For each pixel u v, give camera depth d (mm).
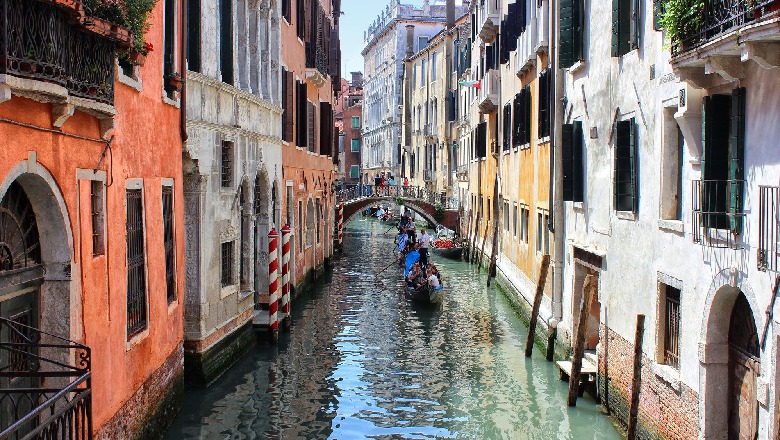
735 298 7617
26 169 5832
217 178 12750
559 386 12727
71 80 6059
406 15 59625
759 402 6793
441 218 38969
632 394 9125
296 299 20781
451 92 41375
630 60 10328
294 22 20453
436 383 13031
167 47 10375
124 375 8148
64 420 5246
